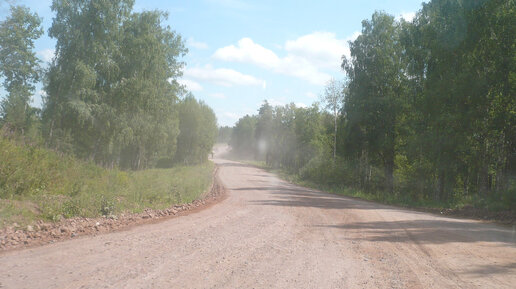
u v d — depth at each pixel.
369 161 34.53
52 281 4.29
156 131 38.06
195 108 65.31
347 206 16.25
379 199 24.56
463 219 13.76
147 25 35.47
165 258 5.57
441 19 23.39
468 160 21.78
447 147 21.14
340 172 34.22
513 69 18.06
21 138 13.15
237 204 14.64
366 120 32.56
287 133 71.31
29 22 29.47
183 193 16.23
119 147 36.28
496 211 14.73
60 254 5.61
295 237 7.90
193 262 5.41
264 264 5.47
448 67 22.50
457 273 5.29
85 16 31.66
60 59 31.42
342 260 5.95
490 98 19.91
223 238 7.38
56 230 7.29
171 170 36.72
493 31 19.89
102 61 32.50
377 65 33.19
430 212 17.25
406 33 29.58
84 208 9.41
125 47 34.84
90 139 33.66
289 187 30.55
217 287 4.30
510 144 20.02
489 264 5.85
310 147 57.72
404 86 32.09
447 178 22.78
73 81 30.84
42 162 11.69
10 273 4.56
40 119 30.88
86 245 6.30
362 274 5.16
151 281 4.42
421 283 4.77
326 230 9.05
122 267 4.98
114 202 10.55
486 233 9.34
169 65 40.62
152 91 34.88
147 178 19.22
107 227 8.23
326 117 45.22
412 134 28.67
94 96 32.03
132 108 34.75
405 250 6.88
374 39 34.12
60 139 29.75
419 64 27.58
